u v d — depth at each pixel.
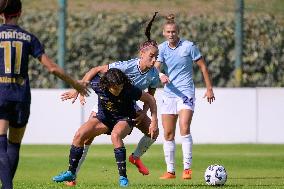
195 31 87.12
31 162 49.25
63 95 31.80
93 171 43.53
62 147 59.56
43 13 90.50
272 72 84.75
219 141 62.53
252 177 39.84
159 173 43.06
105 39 85.81
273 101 62.69
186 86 38.88
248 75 84.12
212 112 62.28
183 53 38.59
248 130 62.56
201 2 92.94
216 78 82.56
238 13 65.00
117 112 32.34
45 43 85.94
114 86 31.27
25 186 33.19
